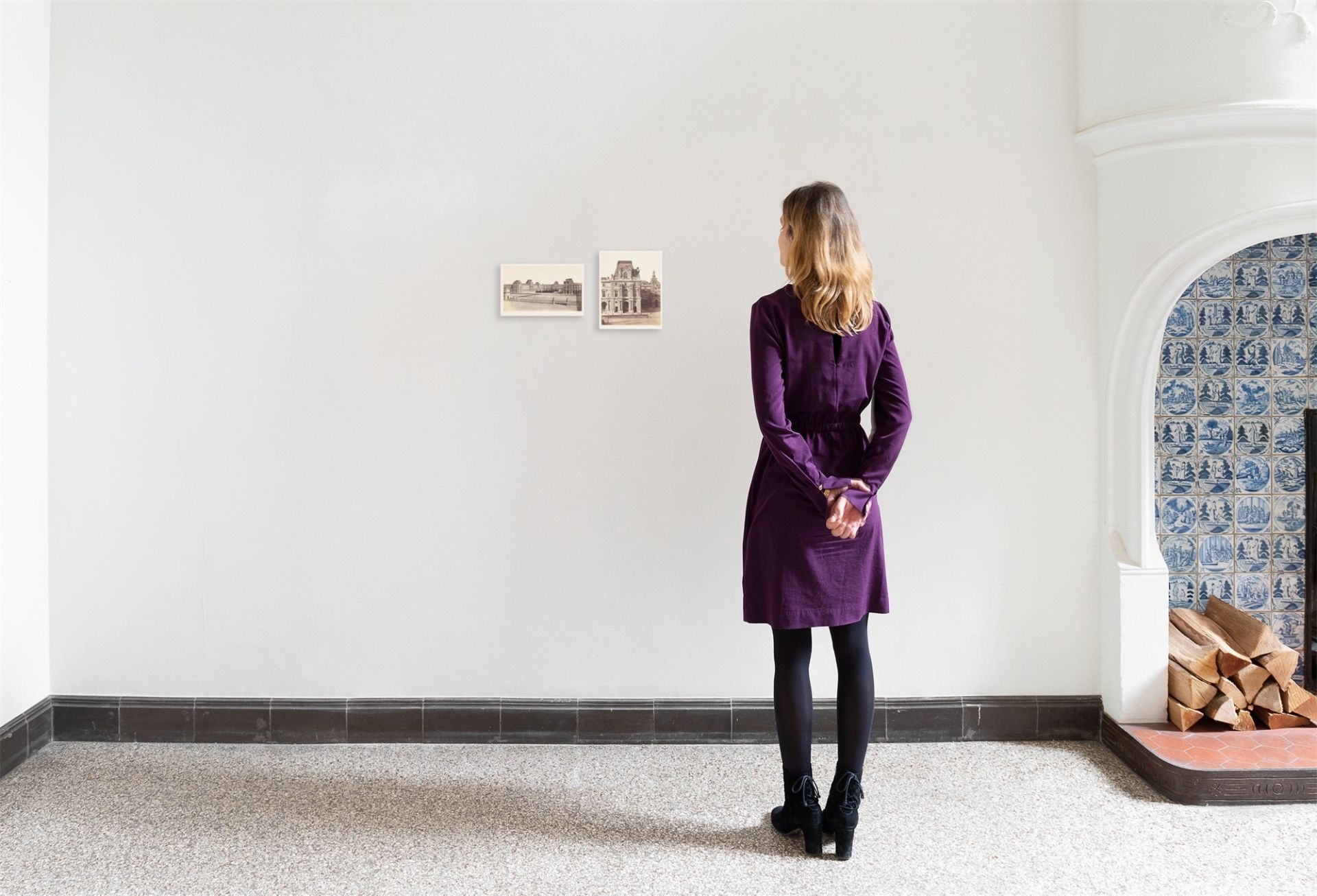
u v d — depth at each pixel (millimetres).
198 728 2848
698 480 2836
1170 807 2371
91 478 2840
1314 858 2105
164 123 2793
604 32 2783
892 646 2867
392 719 2852
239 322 2818
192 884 2000
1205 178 2506
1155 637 2734
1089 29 2715
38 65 2746
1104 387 2805
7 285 2637
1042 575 2857
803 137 2793
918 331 2820
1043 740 2852
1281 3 2359
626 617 2855
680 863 2098
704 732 2850
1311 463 2969
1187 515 3010
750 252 2803
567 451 2836
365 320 2818
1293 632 3018
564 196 2799
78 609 2855
